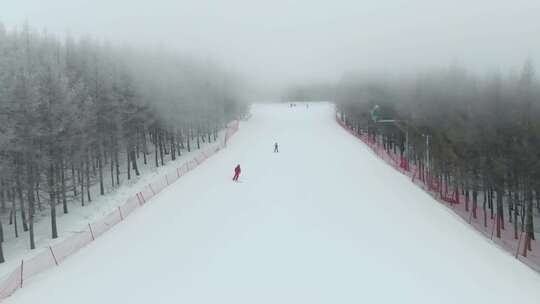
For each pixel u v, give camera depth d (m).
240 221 28.64
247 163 50.25
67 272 21.50
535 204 48.69
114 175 50.88
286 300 17.94
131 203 34.22
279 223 28.05
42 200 44.09
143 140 54.66
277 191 36.59
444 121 47.34
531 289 20.09
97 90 44.41
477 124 41.62
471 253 24.31
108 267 21.88
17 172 31.84
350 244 24.38
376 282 19.56
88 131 41.41
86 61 55.28
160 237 26.09
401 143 63.47
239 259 22.31
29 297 18.80
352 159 52.19
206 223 28.42
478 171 40.12
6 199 42.09
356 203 33.06
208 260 22.25
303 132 79.12
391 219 29.39
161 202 34.19
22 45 51.84
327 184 39.22
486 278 20.62
